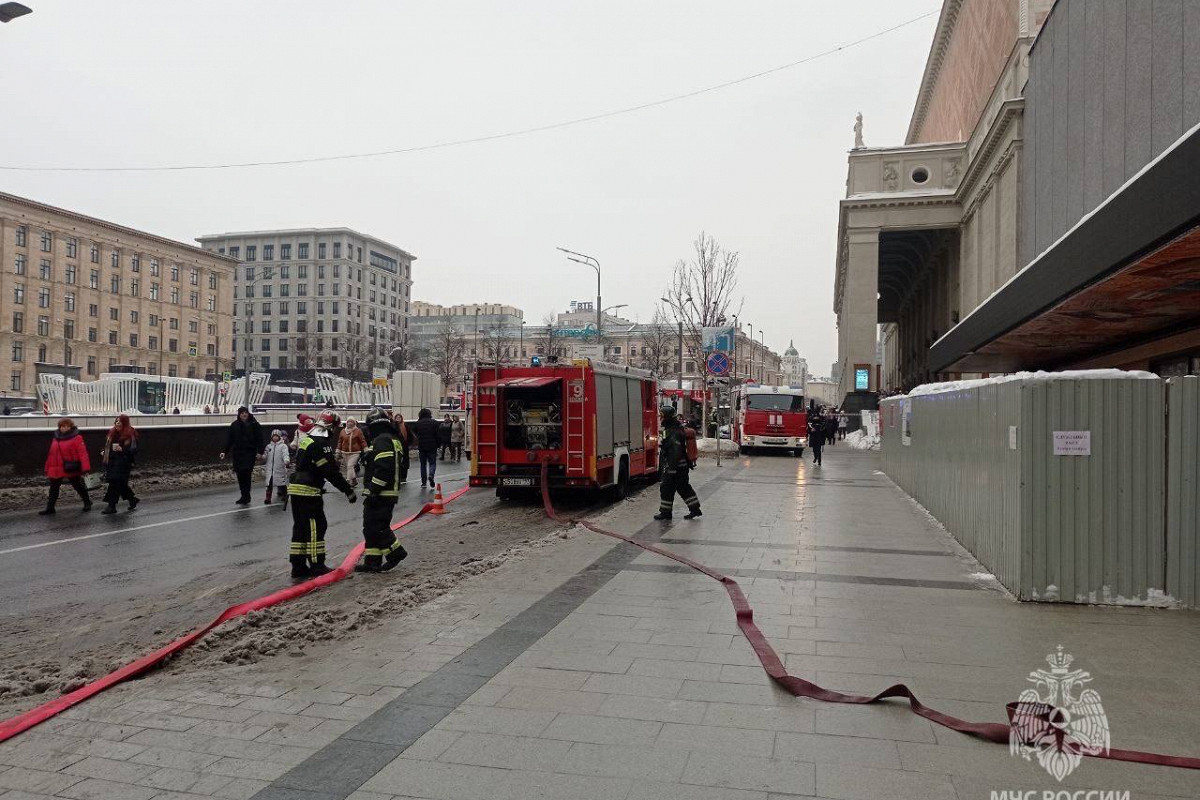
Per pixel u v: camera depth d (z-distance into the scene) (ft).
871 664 17.13
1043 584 22.61
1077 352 55.21
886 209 151.23
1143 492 22.06
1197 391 21.65
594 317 407.03
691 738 13.34
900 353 253.24
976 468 29.30
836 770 12.16
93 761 12.67
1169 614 21.31
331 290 407.23
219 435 69.72
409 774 12.08
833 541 33.53
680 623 20.42
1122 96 40.96
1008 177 109.40
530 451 47.83
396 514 47.01
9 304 262.47
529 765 12.35
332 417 39.17
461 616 21.13
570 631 19.71
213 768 12.35
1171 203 21.89
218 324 350.43
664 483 39.88
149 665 17.70
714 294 129.90
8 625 22.85
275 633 19.76
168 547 35.06
